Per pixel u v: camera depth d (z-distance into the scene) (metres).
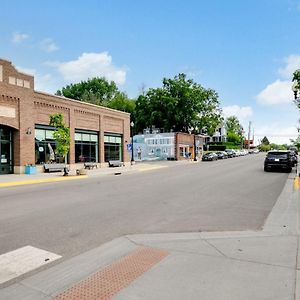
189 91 62.22
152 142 53.47
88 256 5.48
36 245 6.11
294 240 6.12
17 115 23.77
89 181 19.22
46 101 26.47
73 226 7.57
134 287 4.20
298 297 3.85
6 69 22.97
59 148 23.64
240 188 14.82
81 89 80.62
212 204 10.53
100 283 4.37
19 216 8.66
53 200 11.47
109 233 6.96
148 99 66.19
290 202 10.81
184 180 18.88
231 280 4.34
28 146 24.55
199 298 3.86
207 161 48.09
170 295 3.96
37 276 4.64
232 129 113.38
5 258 5.40
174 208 9.84
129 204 10.56
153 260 5.20
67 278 4.55
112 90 82.38
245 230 7.08
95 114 32.41
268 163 25.56
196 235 6.68
